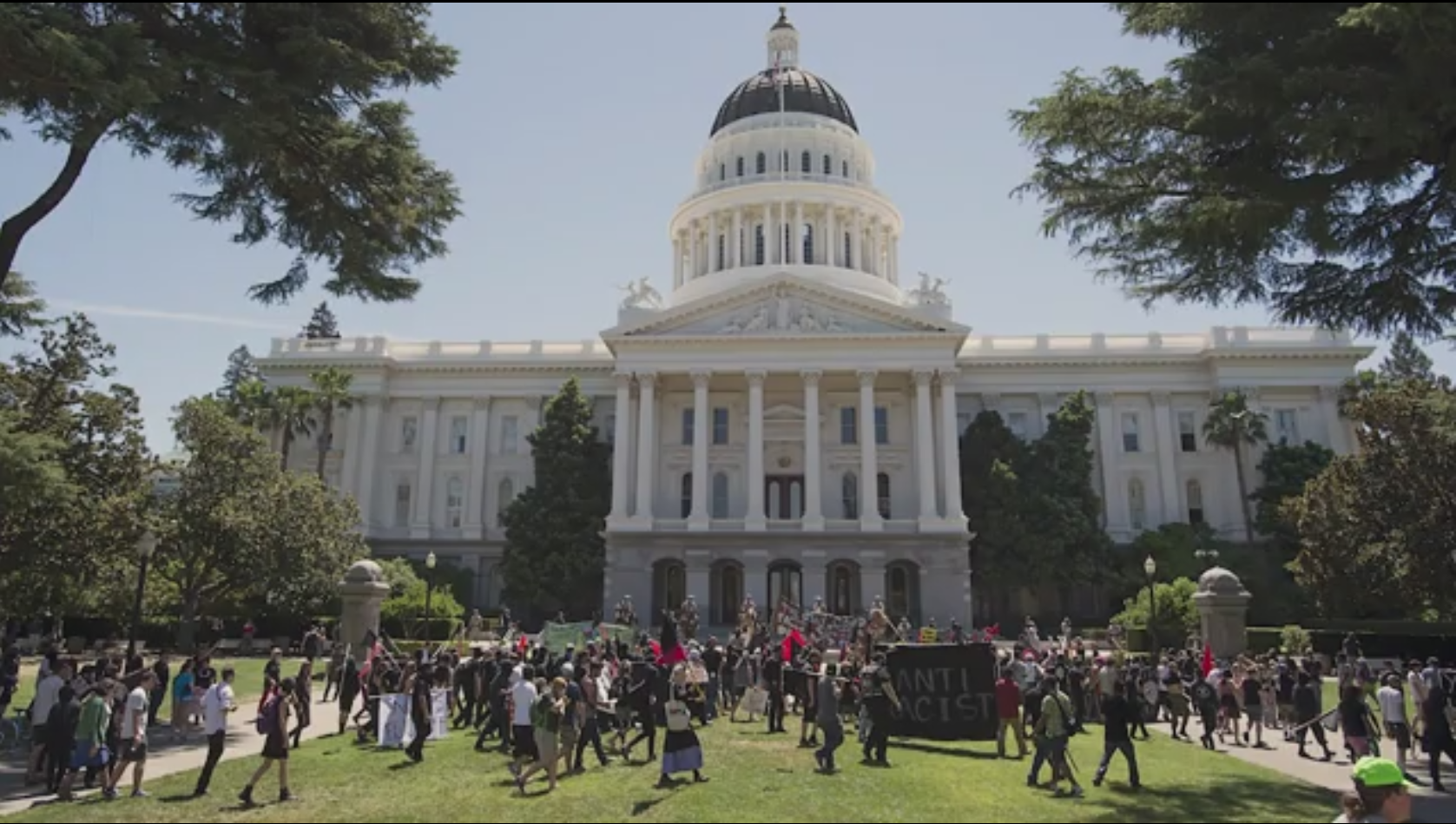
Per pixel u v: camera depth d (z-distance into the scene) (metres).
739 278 79.94
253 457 45.38
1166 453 70.31
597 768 18.61
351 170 22.00
